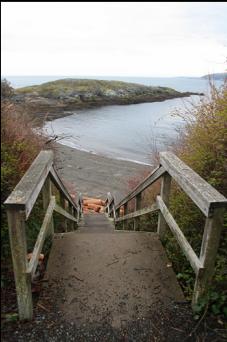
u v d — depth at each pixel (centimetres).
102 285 263
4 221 296
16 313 219
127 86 6106
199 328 214
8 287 245
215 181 310
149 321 223
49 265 292
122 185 1396
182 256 303
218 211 194
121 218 633
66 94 4981
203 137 365
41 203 389
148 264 299
